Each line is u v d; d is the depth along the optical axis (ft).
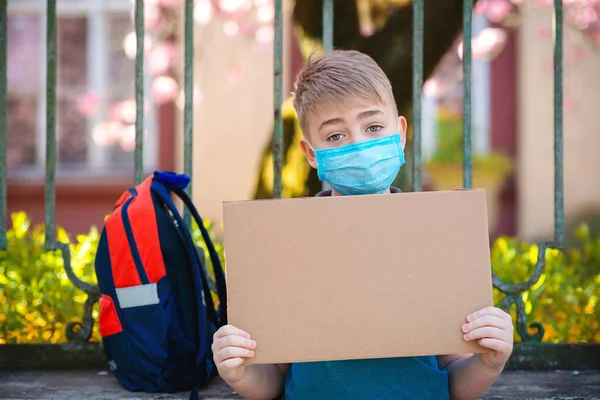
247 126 21.26
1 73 7.70
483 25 21.67
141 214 6.57
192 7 7.56
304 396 5.28
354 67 5.45
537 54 21.52
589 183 21.33
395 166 5.46
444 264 4.94
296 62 20.67
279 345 4.91
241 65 21.03
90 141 22.38
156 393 6.59
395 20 10.16
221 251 8.95
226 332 4.90
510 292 7.43
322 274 4.94
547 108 21.54
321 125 5.41
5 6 7.74
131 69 22.26
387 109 5.46
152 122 21.79
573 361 7.49
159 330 6.46
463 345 4.91
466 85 7.52
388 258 4.95
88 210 21.99
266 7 17.38
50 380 7.18
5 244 7.74
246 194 21.35
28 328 8.00
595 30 18.25
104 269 6.64
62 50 22.20
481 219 4.96
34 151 22.44
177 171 21.72
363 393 5.19
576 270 9.62
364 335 4.91
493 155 21.93
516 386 6.86
